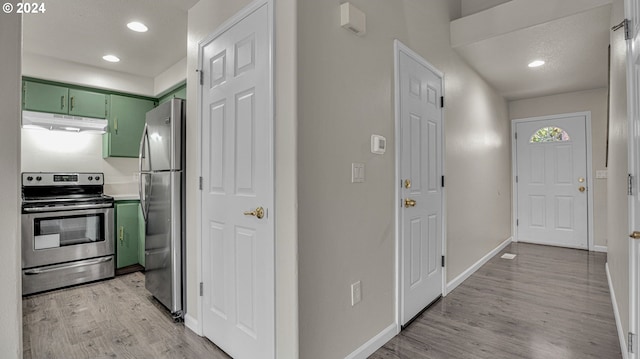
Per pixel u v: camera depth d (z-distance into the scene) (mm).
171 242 2369
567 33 2736
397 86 2156
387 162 2074
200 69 2201
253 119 1707
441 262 2760
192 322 2260
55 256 3121
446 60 2904
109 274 3434
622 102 1859
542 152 4770
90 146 3893
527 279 3195
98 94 3713
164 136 2467
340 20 1731
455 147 3053
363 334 1869
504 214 4680
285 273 1518
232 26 1888
